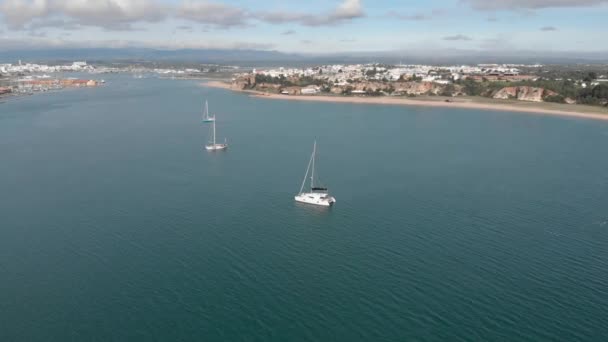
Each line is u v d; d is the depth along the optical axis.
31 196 92.56
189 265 64.06
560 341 49.16
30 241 71.06
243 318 52.34
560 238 74.50
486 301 56.22
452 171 115.88
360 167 118.81
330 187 100.94
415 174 112.50
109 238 72.50
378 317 52.84
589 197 95.62
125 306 54.38
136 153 134.25
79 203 88.44
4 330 50.03
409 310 54.22
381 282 60.28
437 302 55.88
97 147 142.38
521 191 99.38
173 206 87.44
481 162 126.12
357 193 96.88
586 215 84.94
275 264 64.69
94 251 68.00
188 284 59.12
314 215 83.69
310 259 66.38
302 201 90.69
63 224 77.88
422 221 81.25
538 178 109.94
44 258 65.69
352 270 63.31
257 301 55.66
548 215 84.75
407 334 49.97
